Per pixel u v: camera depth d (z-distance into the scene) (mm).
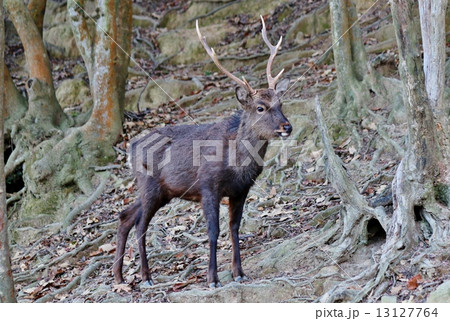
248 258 8672
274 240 9133
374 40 14992
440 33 7438
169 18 19969
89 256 10328
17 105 13719
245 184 8125
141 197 8656
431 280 6793
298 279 7684
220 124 8250
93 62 13109
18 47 19234
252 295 7617
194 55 17984
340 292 6941
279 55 16047
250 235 9633
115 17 13000
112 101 13000
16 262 10875
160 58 18188
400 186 7531
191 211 10844
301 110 12492
